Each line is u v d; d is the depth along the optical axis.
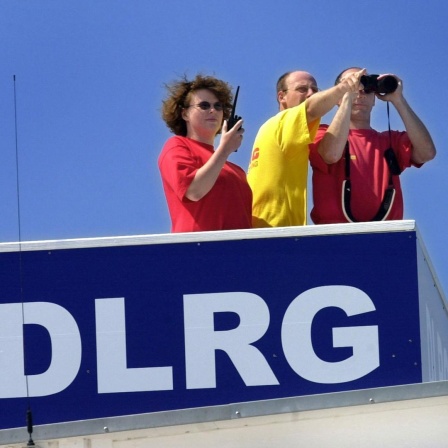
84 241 17.77
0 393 17.53
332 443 17.05
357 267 17.45
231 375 17.39
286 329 17.41
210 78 20.91
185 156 20.05
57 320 17.66
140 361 17.50
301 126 20.59
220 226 19.89
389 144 21.50
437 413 17.03
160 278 17.64
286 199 20.81
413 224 17.48
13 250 17.80
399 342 17.27
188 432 17.14
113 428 17.14
